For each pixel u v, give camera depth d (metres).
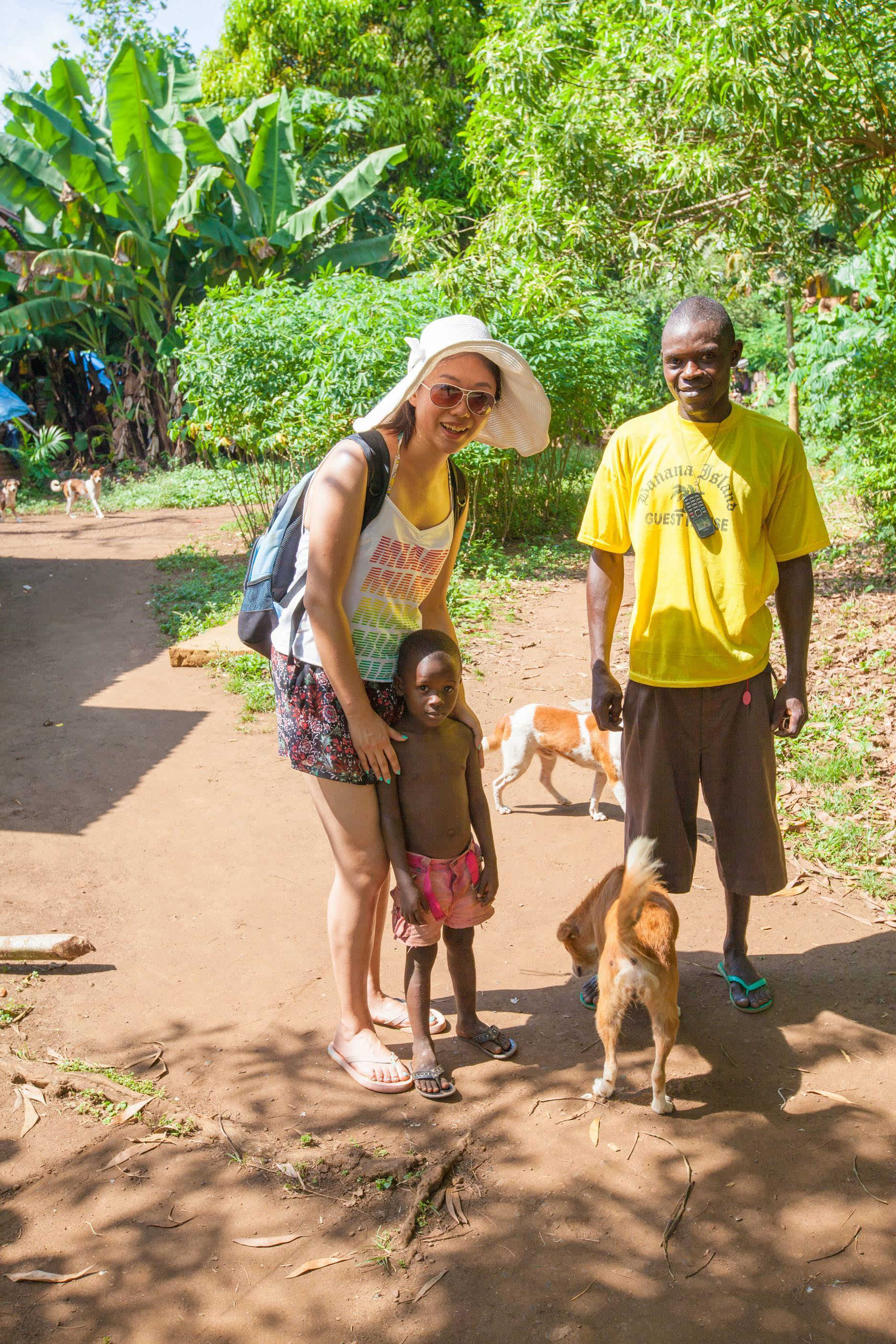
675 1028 3.09
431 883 3.16
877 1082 3.23
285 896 4.56
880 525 10.67
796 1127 3.04
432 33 24.33
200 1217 2.75
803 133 6.77
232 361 11.83
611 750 5.09
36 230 20.23
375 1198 2.80
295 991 3.81
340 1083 3.30
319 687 3.07
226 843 5.12
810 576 3.44
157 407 23.48
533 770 6.37
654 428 3.39
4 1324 2.42
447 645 3.07
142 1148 3.01
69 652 9.12
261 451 12.19
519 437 3.36
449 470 3.23
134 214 19.89
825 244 13.06
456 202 24.20
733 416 3.32
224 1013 3.69
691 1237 2.64
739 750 3.47
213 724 6.96
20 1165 2.95
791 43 6.11
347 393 10.62
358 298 11.49
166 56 21.86
